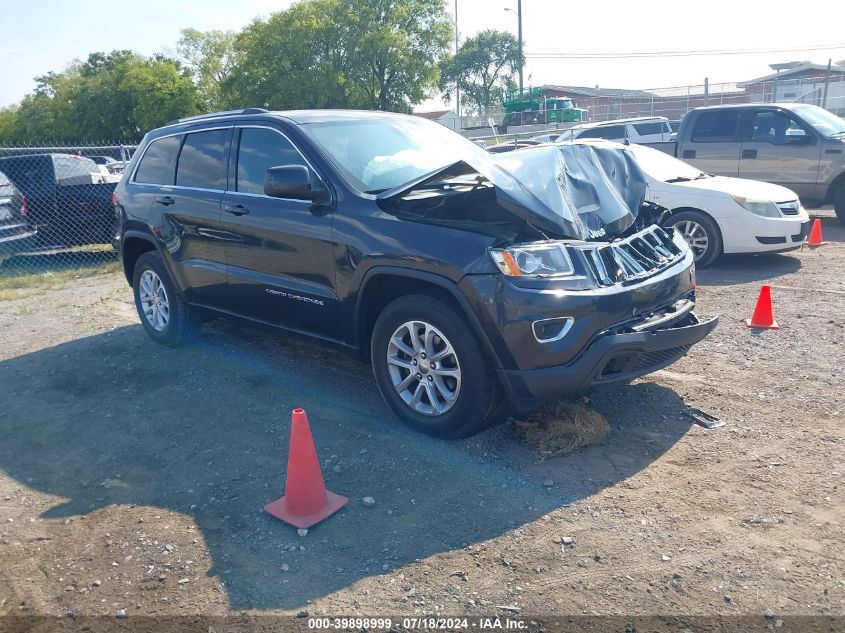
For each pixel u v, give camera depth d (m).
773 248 8.79
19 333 7.06
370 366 5.58
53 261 11.77
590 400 4.84
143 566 3.24
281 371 5.54
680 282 4.50
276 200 4.89
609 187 4.63
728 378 5.19
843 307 6.96
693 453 4.09
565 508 3.55
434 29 51.66
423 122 5.77
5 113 78.31
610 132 20.88
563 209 4.09
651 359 4.23
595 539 3.29
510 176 4.15
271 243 4.87
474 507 3.58
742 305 7.18
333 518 3.54
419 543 3.31
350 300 4.44
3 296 8.94
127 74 59.75
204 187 5.51
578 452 4.13
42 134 67.62
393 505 3.63
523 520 3.46
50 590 3.11
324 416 4.70
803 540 3.25
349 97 49.03
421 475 3.91
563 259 3.91
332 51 49.34
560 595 2.93
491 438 4.29
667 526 3.38
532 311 3.76
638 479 3.82
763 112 11.98
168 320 6.11
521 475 3.88
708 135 12.41
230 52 62.75
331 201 4.54
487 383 3.97
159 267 6.04
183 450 4.37
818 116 11.97
